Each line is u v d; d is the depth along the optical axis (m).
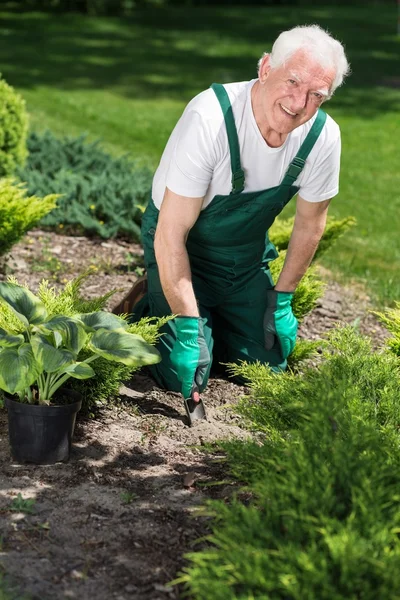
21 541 2.86
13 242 5.50
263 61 3.51
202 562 2.39
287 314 4.32
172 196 3.65
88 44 19.80
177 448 3.62
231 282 4.23
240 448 3.10
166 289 3.77
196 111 3.58
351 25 25.19
